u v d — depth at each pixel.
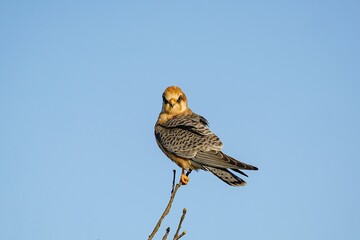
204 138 12.37
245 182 11.21
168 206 7.66
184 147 12.32
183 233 7.18
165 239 7.02
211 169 11.83
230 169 11.88
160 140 12.98
